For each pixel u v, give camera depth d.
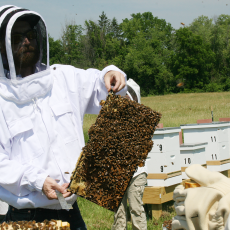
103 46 81.31
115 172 1.91
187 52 69.56
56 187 2.04
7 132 2.18
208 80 70.81
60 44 70.62
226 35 73.94
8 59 2.16
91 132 1.98
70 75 2.49
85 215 5.23
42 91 2.27
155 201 5.15
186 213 2.43
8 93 2.20
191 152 5.79
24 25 2.24
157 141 5.23
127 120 2.01
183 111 22.81
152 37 83.50
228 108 22.69
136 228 4.04
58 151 2.25
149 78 73.62
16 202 2.21
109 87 2.32
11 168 2.12
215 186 2.44
